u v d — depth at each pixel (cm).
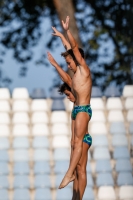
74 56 2452
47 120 4059
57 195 3638
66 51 2448
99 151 3894
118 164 3834
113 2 6569
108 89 4291
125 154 3900
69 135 4003
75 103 2472
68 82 2547
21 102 4122
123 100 4256
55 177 3738
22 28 6712
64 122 4047
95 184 3772
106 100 4272
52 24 6750
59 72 2550
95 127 4034
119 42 6638
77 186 2500
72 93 2497
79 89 2433
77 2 6625
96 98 4169
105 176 3750
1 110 4088
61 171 3759
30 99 4203
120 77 6725
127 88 4269
